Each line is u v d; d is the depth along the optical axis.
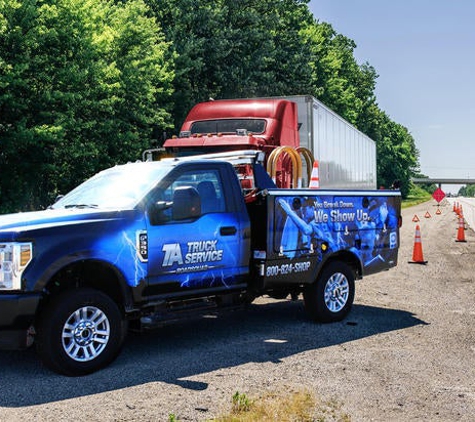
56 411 4.98
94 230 6.19
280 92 36.97
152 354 6.85
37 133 19.23
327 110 18.36
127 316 6.58
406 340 7.46
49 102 19.98
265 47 36.25
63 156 22.69
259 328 8.20
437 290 11.35
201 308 7.05
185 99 32.34
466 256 17.14
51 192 24.58
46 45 20.12
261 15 37.88
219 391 5.48
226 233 7.24
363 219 9.00
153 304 6.64
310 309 8.43
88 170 23.73
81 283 6.48
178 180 7.01
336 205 8.55
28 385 5.71
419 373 6.05
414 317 8.89
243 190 7.88
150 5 32.53
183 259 6.84
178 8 32.28
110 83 23.45
